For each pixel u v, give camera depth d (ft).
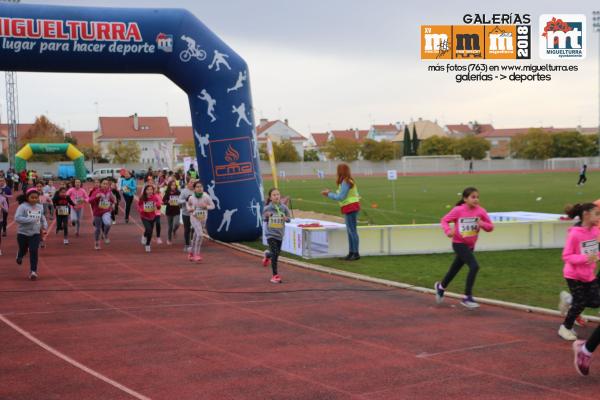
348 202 44.91
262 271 41.32
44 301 31.78
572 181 167.43
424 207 90.22
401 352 22.52
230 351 22.82
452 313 28.68
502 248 49.14
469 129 499.51
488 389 18.65
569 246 23.76
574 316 23.88
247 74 55.98
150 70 54.08
